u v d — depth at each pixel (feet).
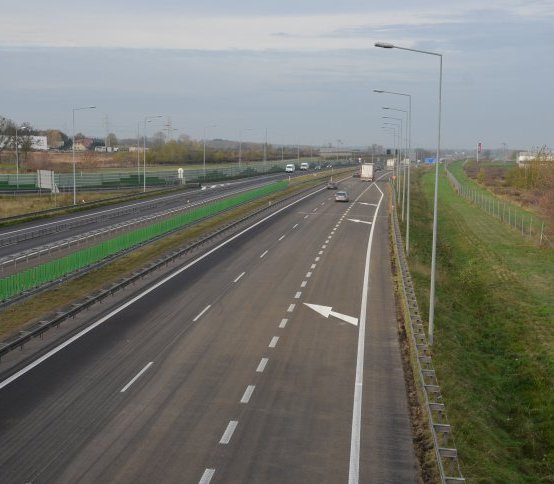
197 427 59.52
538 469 64.54
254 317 98.02
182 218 188.75
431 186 418.72
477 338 107.86
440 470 48.57
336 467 52.60
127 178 341.00
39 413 61.87
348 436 58.44
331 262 143.84
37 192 291.99
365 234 188.75
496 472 56.44
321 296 112.16
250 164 616.39
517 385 89.51
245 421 61.11
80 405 63.98
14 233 178.70
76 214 226.79
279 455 54.39
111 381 70.74
